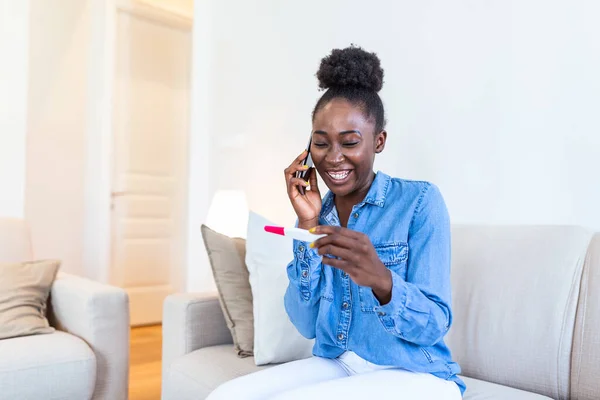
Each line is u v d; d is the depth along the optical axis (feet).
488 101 6.11
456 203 6.36
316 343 3.87
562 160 5.56
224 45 9.55
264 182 8.67
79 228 13.04
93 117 13.07
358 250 2.84
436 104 6.55
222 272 5.94
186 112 14.53
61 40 12.66
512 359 4.58
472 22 6.27
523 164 5.83
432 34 6.61
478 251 5.07
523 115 5.85
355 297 3.59
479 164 6.17
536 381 4.46
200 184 9.79
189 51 14.58
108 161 12.98
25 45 10.49
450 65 6.44
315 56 7.98
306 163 3.92
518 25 5.91
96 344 6.30
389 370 3.39
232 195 7.97
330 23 7.79
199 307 5.97
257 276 5.51
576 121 5.47
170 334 6.07
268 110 8.68
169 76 14.25
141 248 13.69
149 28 13.83
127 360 6.57
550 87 5.66
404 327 3.07
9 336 6.09
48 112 12.46
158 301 14.03
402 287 2.98
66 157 12.78
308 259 3.74
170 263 14.35
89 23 13.17
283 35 8.48
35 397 5.51
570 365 4.33
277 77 8.55
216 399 3.37
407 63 6.85
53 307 7.00
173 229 14.39
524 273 4.72
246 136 9.03
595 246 4.54
